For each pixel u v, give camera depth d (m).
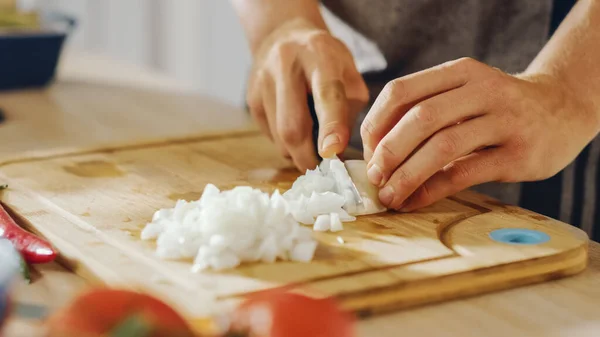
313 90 0.80
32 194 0.74
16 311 0.56
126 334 0.48
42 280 0.62
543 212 0.91
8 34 1.13
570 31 0.75
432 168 0.70
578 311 0.59
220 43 1.80
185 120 1.07
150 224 0.65
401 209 0.72
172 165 0.83
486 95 0.70
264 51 0.88
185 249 0.62
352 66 0.84
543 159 0.72
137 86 1.29
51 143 0.95
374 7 0.98
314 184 0.72
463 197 0.75
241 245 0.61
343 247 0.64
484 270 0.61
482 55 0.94
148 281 0.59
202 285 0.59
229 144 0.90
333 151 0.75
